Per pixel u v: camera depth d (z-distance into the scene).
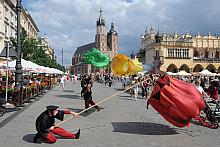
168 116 9.82
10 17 53.50
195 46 91.38
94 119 12.71
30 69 22.34
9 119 12.16
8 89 16.23
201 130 10.55
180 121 9.73
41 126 8.21
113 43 151.50
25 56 43.62
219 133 10.04
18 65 17.50
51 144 8.09
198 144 8.30
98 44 147.00
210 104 11.40
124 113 14.84
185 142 8.54
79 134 8.91
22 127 10.52
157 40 85.75
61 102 20.19
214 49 92.31
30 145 7.94
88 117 13.28
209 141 8.72
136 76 31.39
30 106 17.27
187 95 9.72
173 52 83.25
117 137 9.08
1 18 46.41
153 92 10.16
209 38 92.31
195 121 12.60
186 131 10.30
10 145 7.91
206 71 53.62
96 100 22.45
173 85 9.88
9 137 8.88
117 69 22.61
